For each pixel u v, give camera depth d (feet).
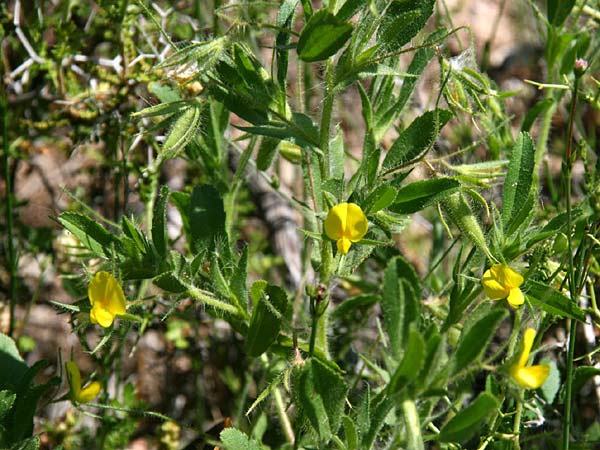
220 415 1.35
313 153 1.03
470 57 1.03
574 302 0.97
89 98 1.37
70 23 1.41
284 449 1.10
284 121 0.94
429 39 1.02
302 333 1.04
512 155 0.94
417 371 0.72
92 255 1.04
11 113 1.40
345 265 0.97
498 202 1.21
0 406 0.93
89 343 1.37
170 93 1.12
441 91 0.92
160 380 1.37
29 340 1.33
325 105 0.94
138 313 1.18
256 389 1.33
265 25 0.88
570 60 1.19
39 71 1.44
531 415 1.06
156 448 1.32
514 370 0.75
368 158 0.95
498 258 0.94
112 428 1.23
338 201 0.93
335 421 0.83
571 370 0.95
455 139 1.37
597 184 1.04
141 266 0.94
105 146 1.44
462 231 0.93
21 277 1.40
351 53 0.90
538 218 1.25
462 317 1.03
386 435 0.95
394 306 0.75
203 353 1.38
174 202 1.07
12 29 1.42
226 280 1.00
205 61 0.88
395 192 0.88
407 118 1.38
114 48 1.44
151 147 1.34
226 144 1.21
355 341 1.34
